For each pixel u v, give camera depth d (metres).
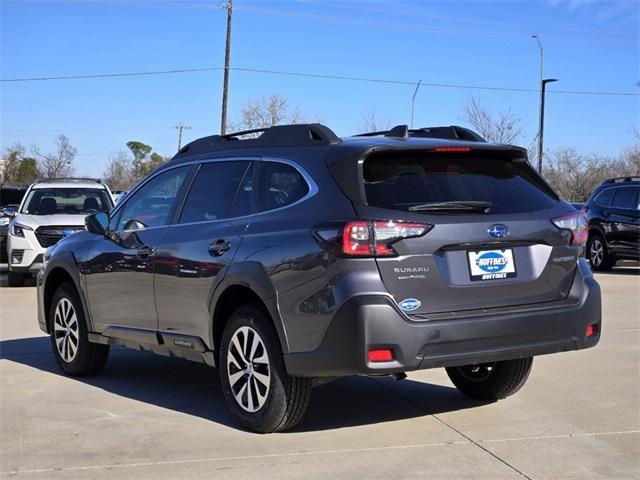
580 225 5.59
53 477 4.69
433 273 4.98
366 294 4.82
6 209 16.62
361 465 4.87
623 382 6.96
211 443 5.32
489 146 5.46
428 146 5.27
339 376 5.07
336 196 5.09
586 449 5.16
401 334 4.83
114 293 6.81
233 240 5.63
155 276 6.32
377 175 5.14
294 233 5.18
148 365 7.91
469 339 5.00
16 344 9.00
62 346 7.47
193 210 6.23
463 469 4.79
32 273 14.52
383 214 4.93
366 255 4.86
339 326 4.85
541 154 34.31
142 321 6.55
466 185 5.34
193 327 6.00
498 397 6.34
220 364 5.72
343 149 5.24
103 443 5.34
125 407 6.29
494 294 5.18
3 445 5.30
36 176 54.75
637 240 16.55
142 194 6.87
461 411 6.09
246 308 5.48
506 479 4.62
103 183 16.08
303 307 5.05
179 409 6.23
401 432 5.54
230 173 6.04
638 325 9.88
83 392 6.79
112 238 6.95
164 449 5.20
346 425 5.73
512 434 5.48
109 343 7.00
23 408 6.25
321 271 4.96
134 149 71.88
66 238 7.71
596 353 8.19
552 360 7.87
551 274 5.41
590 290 5.55
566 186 40.34
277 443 5.30
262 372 5.39
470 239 5.08
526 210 5.38
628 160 41.16
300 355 5.07
